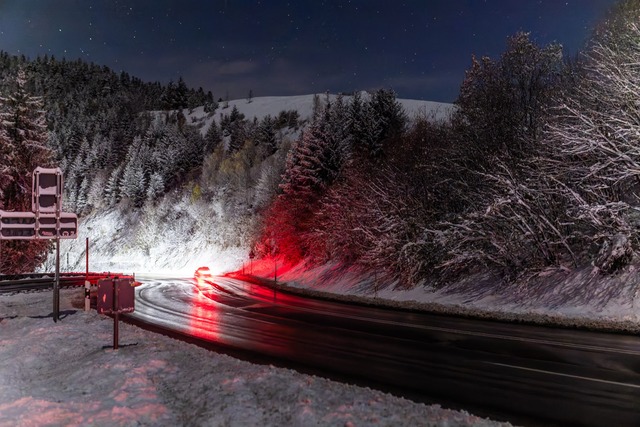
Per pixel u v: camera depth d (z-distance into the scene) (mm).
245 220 73062
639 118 19906
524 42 28656
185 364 10367
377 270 33031
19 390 8711
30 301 27516
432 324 18656
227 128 161125
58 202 17281
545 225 22250
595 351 12898
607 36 23438
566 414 8172
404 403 7820
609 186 20859
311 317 21219
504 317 19516
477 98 29203
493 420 7496
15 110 44938
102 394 8281
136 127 179250
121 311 12055
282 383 8625
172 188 106562
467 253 24453
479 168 28062
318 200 45375
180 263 80625
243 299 30328
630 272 18391
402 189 31688
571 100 21969
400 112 58500
